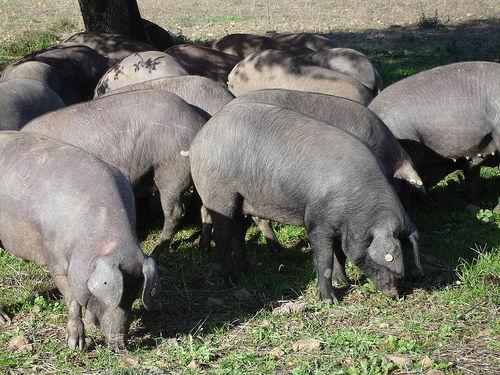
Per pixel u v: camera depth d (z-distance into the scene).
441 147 10.29
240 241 8.72
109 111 8.90
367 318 7.64
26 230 7.05
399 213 7.78
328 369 6.60
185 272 8.84
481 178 11.77
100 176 6.96
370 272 7.88
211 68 13.68
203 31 25.84
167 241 9.30
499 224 10.02
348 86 11.66
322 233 7.88
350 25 26.81
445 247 9.29
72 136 8.80
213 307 7.98
